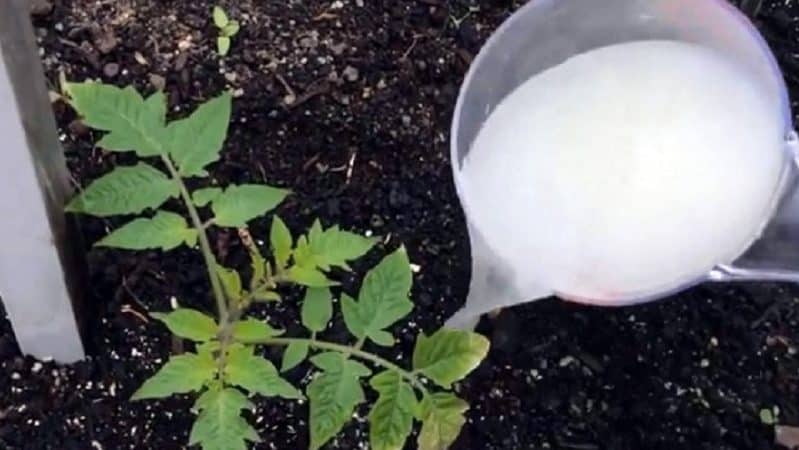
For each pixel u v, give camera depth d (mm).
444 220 1202
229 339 986
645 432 1141
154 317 1033
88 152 1191
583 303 1126
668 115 1030
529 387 1152
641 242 1016
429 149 1228
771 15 1322
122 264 1160
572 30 1070
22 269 1004
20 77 861
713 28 1074
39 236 971
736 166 1025
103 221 1170
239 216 1007
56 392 1123
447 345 978
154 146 990
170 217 1000
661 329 1180
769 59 1075
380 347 1150
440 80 1260
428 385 1135
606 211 1015
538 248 1029
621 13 1067
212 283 1058
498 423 1138
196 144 997
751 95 1050
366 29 1273
